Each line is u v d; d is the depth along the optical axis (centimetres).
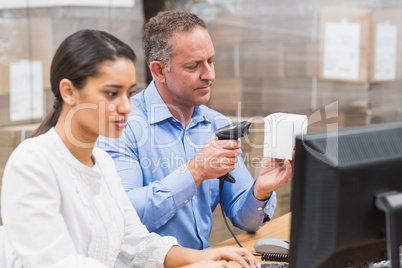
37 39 277
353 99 309
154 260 142
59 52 119
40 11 276
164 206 164
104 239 128
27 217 113
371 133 113
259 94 323
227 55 327
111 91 118
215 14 327
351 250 112
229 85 328
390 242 110
